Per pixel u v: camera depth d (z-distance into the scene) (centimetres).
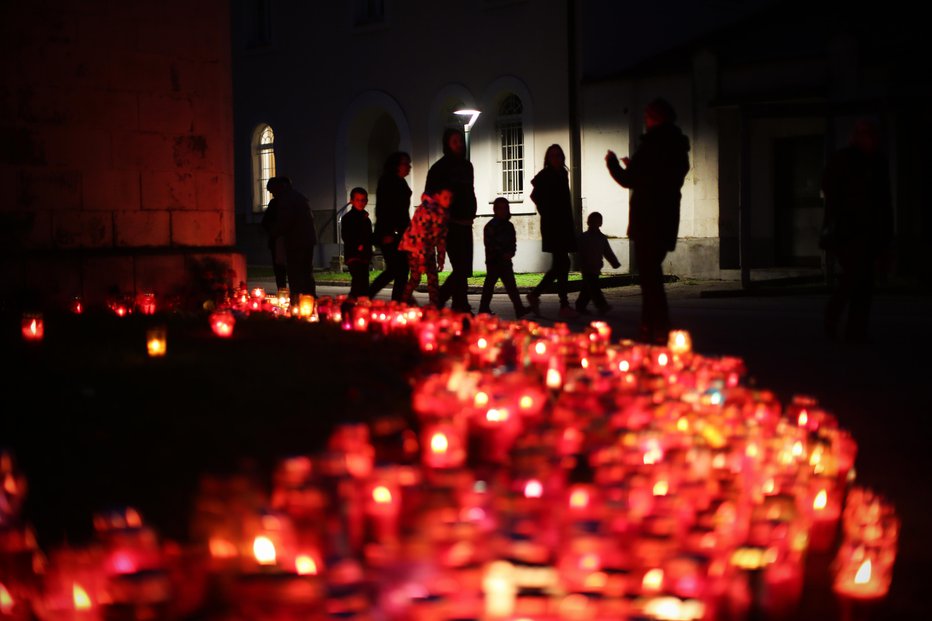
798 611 337
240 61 3141
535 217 2453
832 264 1814
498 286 2022
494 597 240
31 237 1162
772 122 2192
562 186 1403
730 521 339
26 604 282
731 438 447
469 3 2575
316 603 239
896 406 732
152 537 272
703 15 2586
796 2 2567
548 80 2430
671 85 2236
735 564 303
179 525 371
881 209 1072
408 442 454
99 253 1204
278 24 3027
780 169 2214
